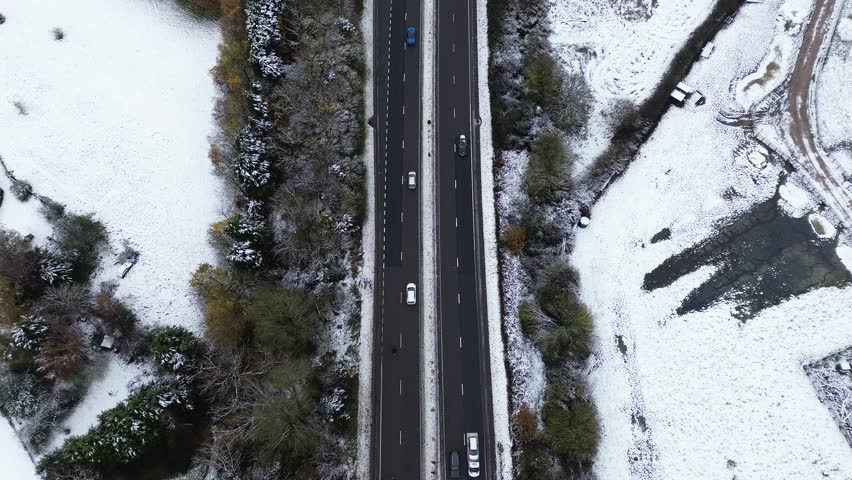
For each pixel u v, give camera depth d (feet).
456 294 223.10
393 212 233.35
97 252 224.33
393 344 217.97
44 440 201.46
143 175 232.73
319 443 203.62
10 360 202.28
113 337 213.46
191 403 200.75
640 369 213.25
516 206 229.66
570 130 236.84
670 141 237.25
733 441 203.41
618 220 229.25
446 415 210.59
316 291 220.23
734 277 222.28
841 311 215.51
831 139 235.20
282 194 223.71
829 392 207.82
